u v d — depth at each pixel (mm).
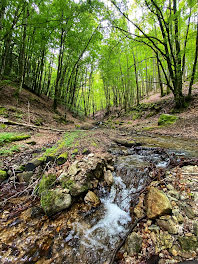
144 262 1664
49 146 5633
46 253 2025
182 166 3328
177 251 1649
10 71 15148
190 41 10969
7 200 3029
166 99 14383
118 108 26953
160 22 8547
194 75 10242
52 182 3223
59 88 17500
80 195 3150
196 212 2004
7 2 8133
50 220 2613
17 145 5102
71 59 16875
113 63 19031
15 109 9242
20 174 3646
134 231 2080
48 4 12203
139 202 2629
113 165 4270
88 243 2178
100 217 2711
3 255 1964
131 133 9383
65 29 12766
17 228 2414
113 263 1768
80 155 4387
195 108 9906
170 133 8016
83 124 16578
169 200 2254
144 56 19969
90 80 28547
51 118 12141
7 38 9844
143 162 4191
